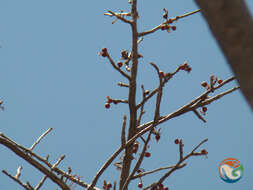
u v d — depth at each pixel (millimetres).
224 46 4176
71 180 9164
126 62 9281
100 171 9109
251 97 4105
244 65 4070
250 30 4051
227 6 4082
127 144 9102
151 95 9211
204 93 9125
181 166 9047
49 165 9148
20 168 9180
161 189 9086
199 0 4262
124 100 9242
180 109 9141
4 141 9086
